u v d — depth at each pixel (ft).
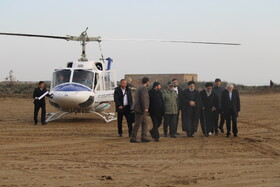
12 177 29.40
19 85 174.09
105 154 39.06
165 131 51.49
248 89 205.67
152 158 36.88
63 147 43.45
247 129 60.75
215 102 52.47
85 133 55.57
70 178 29.17
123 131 58.29
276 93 177.88
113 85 71.97
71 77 64.90
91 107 65.10
